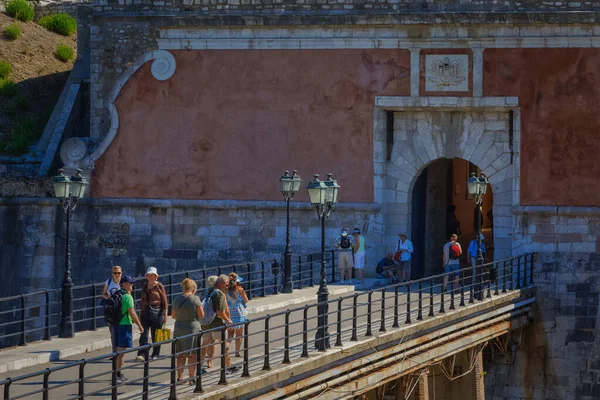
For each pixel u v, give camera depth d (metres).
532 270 34.34
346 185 35.50
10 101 45.78
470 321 28.28
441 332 26.42
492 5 34.62
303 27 35.31
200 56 36.12
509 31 34.44
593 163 34.28
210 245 36.16
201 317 19.80
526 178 34.69
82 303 36.66
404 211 35.62
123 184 36.69
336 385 21.66
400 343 24.30
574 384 34.34
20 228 36.78
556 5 34.25
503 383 34.25
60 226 36.78
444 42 34.69
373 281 34.41
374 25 34.84
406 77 35.00
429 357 25.58
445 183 41.78
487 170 35.25
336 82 35.44
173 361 17.50
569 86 34.31
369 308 23.47
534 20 34.00
